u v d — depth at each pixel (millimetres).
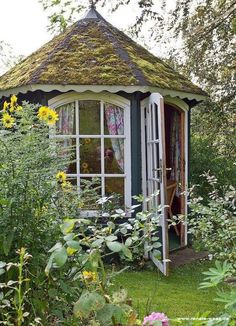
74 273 2734
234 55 9781
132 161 6844
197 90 7566
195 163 9328
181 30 9594
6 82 7371
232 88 10031
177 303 4883
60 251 2146
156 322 1968
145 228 3066
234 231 4352
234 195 4676
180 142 8008
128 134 6852
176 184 8156
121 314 2014
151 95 6562
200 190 9117
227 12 8820
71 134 6855
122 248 2146
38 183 3049
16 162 3012
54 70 6762
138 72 6793
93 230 2785
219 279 2359
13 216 2926
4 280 2820
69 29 7902
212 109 10164
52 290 2695
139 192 6891
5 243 2781
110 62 6938
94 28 7645
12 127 3789
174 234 8492
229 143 10078
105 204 4926
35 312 2701
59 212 3113
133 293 5195
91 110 6875
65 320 2691
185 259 6918
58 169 3398
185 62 9914
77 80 6598
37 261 2816
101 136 6879
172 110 8539
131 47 7586
